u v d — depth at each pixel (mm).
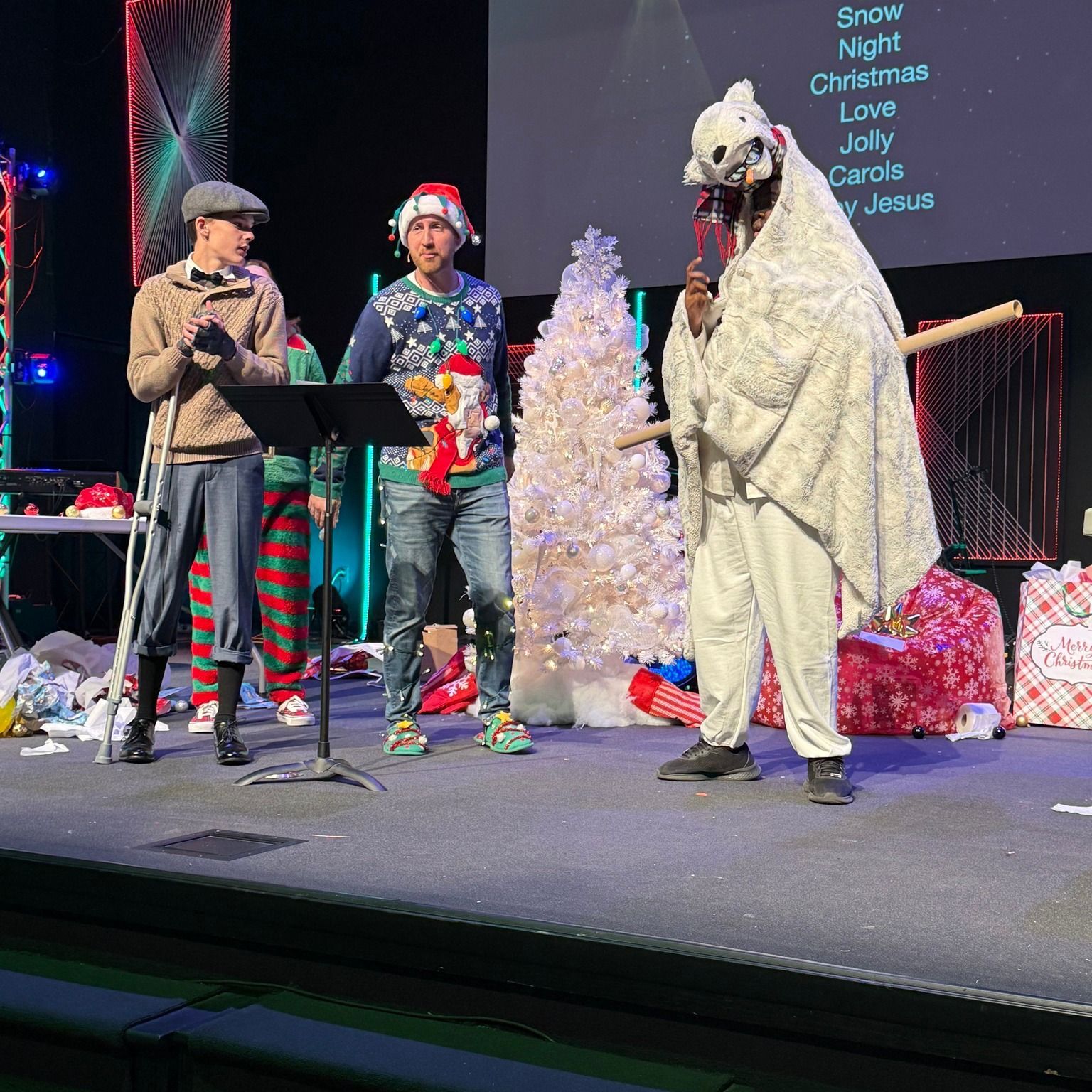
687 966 1521
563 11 7207
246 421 2832
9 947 2020
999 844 2221
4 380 7824
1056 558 7219
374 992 1729
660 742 3584
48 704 3715
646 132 7059
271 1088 1536
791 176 2816
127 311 9266
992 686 4020
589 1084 1454
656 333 7965
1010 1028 1350
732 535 2922
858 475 2729
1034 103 6152
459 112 8422
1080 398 7105
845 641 3928
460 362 3359
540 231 7371
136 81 9047
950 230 6379
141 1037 1582
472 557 3428
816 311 2736
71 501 7344
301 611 4125
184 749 3404
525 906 1761
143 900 1882
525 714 3992
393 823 2377
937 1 6320
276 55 8914
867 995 1425
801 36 6633
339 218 8906
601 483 4145
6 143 8297
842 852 2148
